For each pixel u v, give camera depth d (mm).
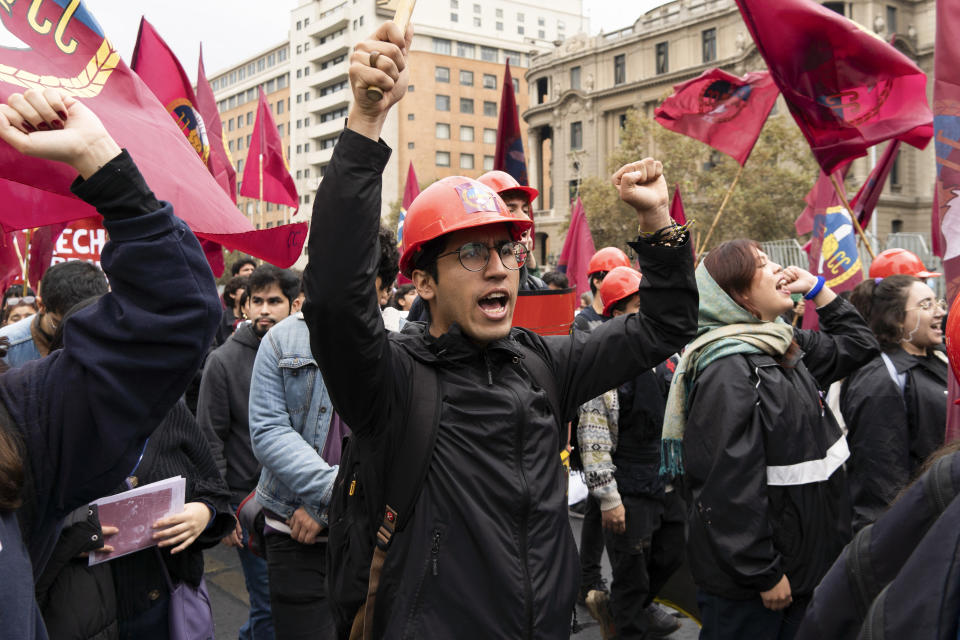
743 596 2707
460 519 1706
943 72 3650
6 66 1849
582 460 3885
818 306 3365
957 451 1264
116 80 2068
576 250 9875
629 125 33062
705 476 2742
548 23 96375
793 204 29422
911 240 16328
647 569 4121
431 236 1785
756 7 4715
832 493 2848
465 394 1771
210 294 1519
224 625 4449
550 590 1711
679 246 1910
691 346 2992
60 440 1505
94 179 1400
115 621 2295
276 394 3059
